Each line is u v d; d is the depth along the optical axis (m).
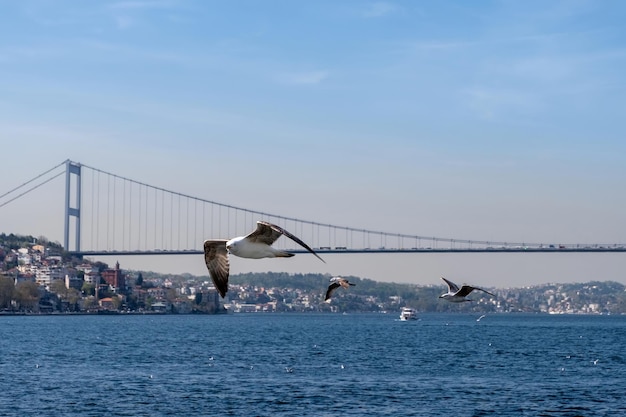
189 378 59.41
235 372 63.81
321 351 88.44
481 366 69.75
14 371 64.50
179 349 91.88
